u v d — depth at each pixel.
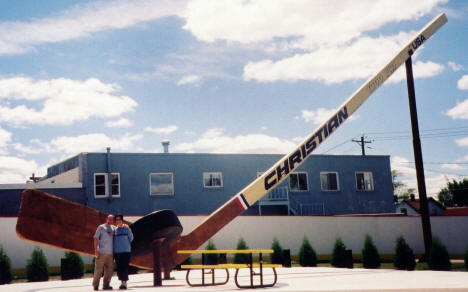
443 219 30.77
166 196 37.88
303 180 42.50
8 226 22.67
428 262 19.12
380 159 45.44
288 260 21.55
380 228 30.30
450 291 9.38
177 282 13.79
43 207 13.17
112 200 36.41
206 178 39.19
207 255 23.14
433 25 24.05
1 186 33.59
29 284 14.91
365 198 44.25
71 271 18.02
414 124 24.27
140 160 37.59
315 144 19.70
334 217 29.62
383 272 16.17
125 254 11.45
